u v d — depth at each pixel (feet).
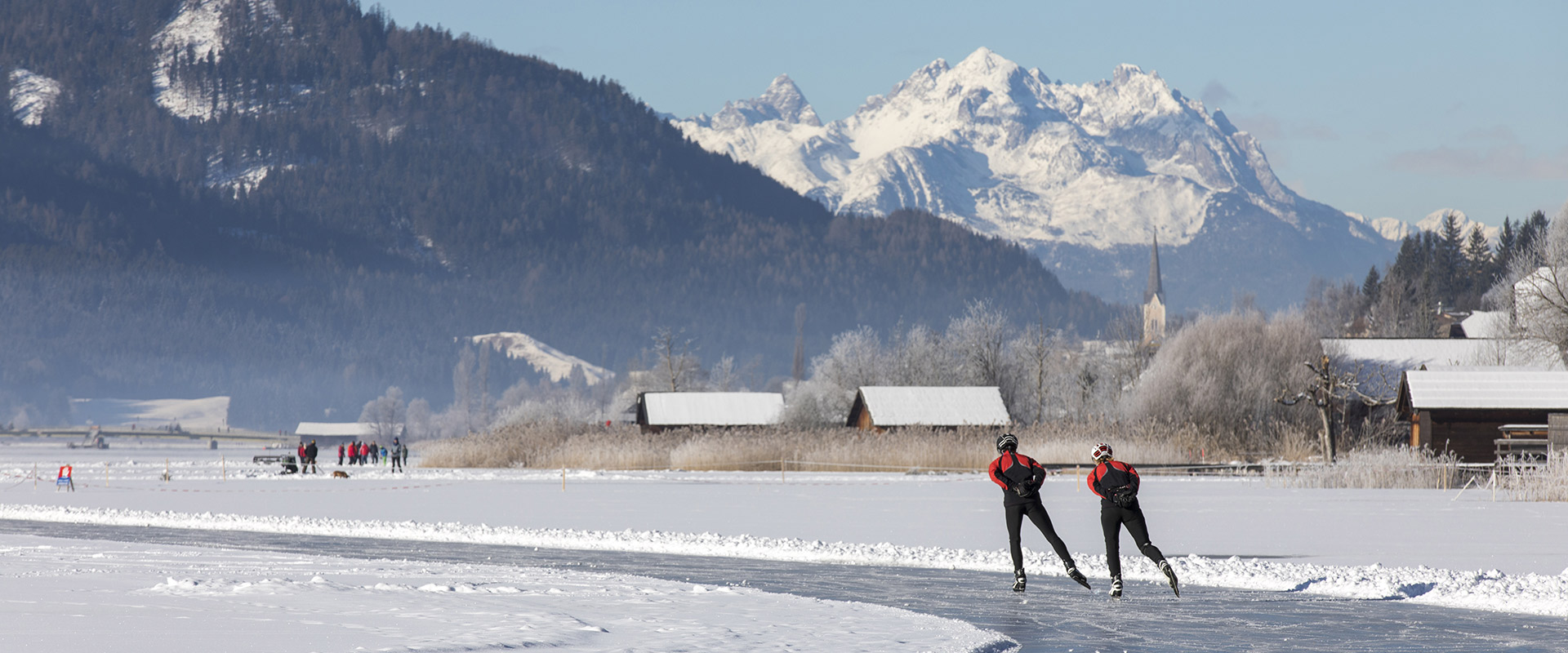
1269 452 321.52
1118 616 74.79
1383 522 139.85
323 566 99.45
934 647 62.39
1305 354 346.54
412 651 58.29
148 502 195.11
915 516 153.48
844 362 527.81
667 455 330.75
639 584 87.25
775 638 64.34
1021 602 80.59
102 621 66.44
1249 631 69.21
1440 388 288.30
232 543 122.72
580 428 383.24
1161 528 134.10
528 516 157.38
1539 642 65.62
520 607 74.49
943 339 528.63
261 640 60.59
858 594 84.58
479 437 376.48
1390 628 70.38
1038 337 516.32
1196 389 332.60
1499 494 192.24
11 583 84.28
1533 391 285.43
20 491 231.50
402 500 194.90
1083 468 273.33
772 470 310.86
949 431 365.81
